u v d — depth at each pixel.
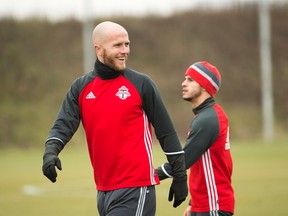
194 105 20.33
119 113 17.73
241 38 138.12
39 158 81.25
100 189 18.06
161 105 17.97
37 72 118.94
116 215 17.66
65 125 18.20
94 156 18.03
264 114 112.19
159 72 127.12
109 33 17.70
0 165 72.19
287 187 47.94
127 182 17.67
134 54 130.50
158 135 18.09
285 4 145.62
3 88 114.75
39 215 37.75
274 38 139.75
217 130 19.41
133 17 138.12
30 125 106.00
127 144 17.73
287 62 135.25
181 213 36.75
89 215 37.50
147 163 17.81
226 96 125.62
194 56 132.12
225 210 19.41
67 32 129.00
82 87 18.14
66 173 61.81
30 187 52.44
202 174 19.45
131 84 17.86
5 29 126.94
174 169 18.11
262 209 37.41
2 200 45.03
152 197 17.94
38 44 125.31
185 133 111.75
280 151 80.88
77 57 124.19
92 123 17.94
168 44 133.12
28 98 113.31
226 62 132.88
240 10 142.88
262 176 55.47
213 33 137.75
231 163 19.89
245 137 112.56
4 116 107.12
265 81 109.44
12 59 121.19
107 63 17.81
